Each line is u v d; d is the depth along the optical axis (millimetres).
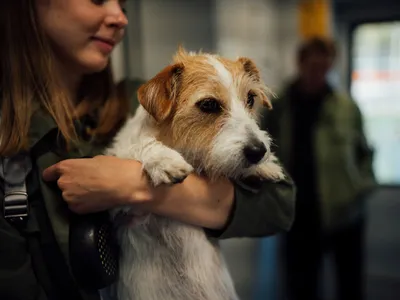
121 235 1097
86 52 1134
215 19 2498
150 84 1124
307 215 2418
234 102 1168
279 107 2332
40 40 1088
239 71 1231
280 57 2809
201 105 1145
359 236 2512
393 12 2648
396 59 2736
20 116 1009
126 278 1086
